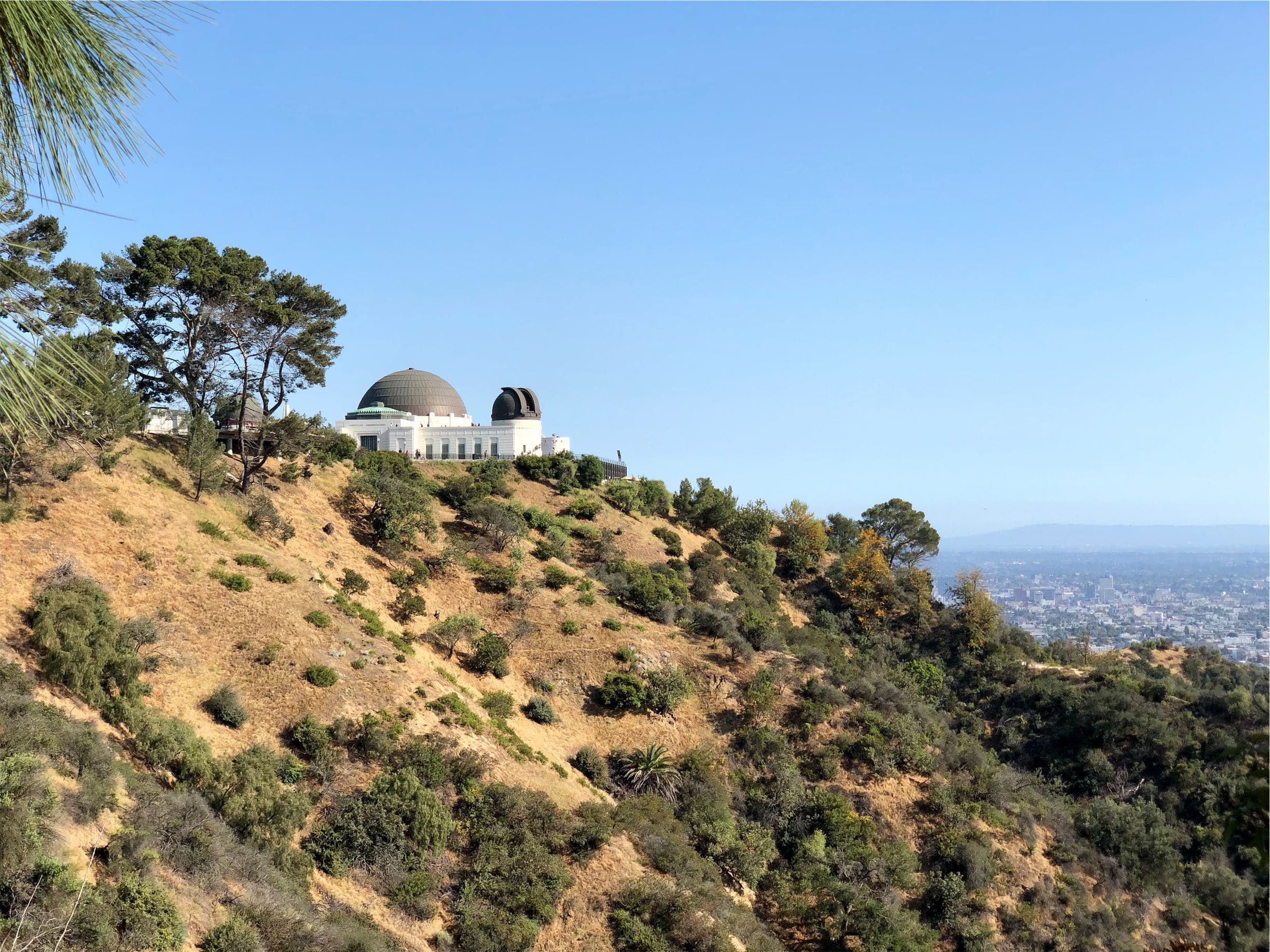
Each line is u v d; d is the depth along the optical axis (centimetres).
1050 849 5719
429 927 3547
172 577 4872
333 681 4578
